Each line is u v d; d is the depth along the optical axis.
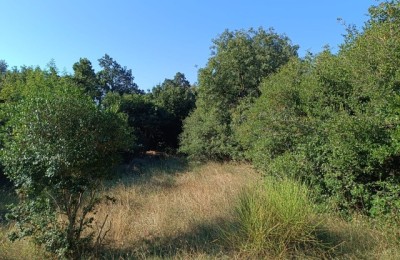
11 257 5.65
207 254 5.36
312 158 7.16
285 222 5.09
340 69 8.27
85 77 22.30
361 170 6.27
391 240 5.25
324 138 7.22
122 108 24.81
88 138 5.64
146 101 27.64
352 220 6.06
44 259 5.63
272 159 8.79
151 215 7.68
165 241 6.29
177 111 29.17
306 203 5.44
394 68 6.64
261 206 5.24
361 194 6.26
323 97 8.42
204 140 19.69
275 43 22.75
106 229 6.93
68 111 5.61
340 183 6.45
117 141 6.05
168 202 8.87
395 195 5.80
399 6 7.16
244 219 5.42
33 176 5.50
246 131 12.65
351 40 8.70
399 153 5.77
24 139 5.49
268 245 5.06
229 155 18.92
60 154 5.38
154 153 27.14
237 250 5.30
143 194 10.46
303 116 9.27
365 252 4.93
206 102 21.03
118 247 6.25
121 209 8.16
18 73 16.09
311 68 9.73
